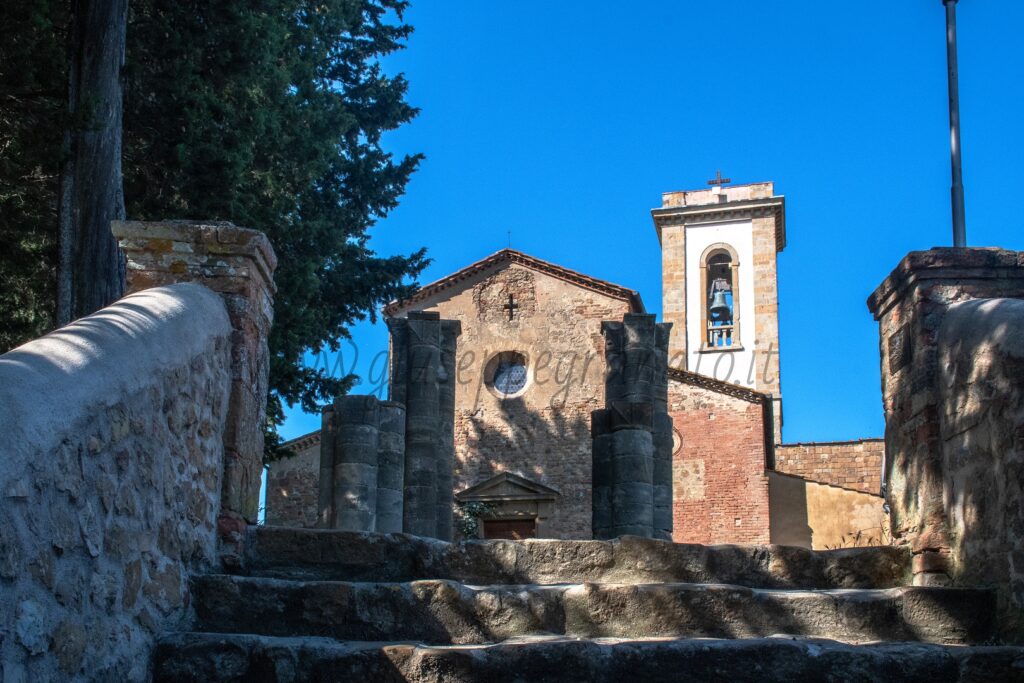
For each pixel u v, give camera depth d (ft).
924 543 19.70
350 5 76.59
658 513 56.39
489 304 111.75
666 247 173.99
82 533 13.64
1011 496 17.06
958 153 26.43
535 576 19.49
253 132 54.65
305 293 57.62
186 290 19.45
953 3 26.91
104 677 14.08
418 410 56.34
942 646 15.48
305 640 15.94
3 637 11.46
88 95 38.50
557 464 105.29
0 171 41.11
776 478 107.86
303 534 19.86
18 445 11.96
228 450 19.90
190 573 17.70
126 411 15.24
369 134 79.82
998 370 17.67
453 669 15.20
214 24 53.67
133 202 51.03
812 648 15.33
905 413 21.44
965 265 20.75
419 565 19.57
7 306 49.37
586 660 15.21
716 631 17.48
